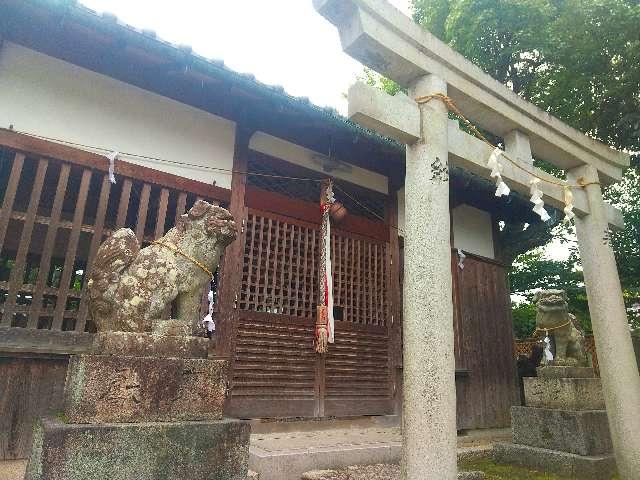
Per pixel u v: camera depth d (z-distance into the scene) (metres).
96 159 5.80
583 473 5.46
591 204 5.90
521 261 16.33
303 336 7.02
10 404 4.74
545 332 6.91
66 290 5.24
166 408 3.00
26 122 5.46
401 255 8.62
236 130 7.19
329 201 7.59
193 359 3.19
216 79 5.97
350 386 7.28
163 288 3.31
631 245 11.36
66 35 5.47
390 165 8.58
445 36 9.56
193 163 6.61
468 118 5.10
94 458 2.63
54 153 5.52
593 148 6.02
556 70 8.88
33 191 5.30
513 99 5.07
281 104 6.46
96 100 6.04
